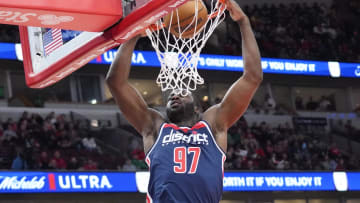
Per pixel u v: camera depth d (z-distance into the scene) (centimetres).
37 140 1271
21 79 1529
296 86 1816
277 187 1279
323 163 1439
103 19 261
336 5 1906
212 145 271
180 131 272
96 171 1145
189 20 303
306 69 1520
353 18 1884
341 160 1469
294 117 1698
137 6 256
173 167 262
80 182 1124
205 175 262
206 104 1611
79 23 266
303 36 1748
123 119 1580
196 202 257
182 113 282
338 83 1769
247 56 281
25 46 338
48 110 1504
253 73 277
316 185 1315
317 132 1695
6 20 261
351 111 1834
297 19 1803
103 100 1595
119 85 283
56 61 308
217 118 280
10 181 1066
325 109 1786
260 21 1742
